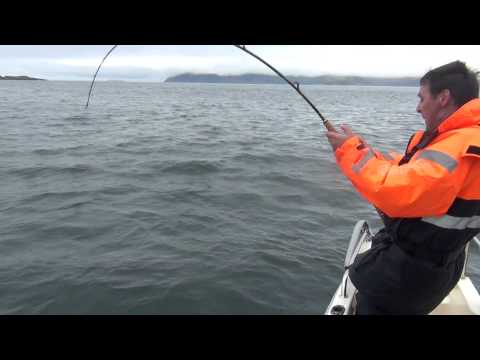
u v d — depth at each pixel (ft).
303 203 25.13
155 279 15.74
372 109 129.08
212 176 31.37
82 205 23.91
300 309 14.20
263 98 212.43
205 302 14.44
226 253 17.99
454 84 6.31
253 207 24.18
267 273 16.42
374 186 5.97
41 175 31.09
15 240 18.99
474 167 5.91
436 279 6.81
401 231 6.75
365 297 7.86
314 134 58.75
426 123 6.86
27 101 124.98
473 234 6.54
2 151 40.24
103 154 40.04
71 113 88.38
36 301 14.29
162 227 20.75
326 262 17.54
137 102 146.20
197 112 104.99
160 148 44.16
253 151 42.42
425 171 5.74
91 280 15.58
